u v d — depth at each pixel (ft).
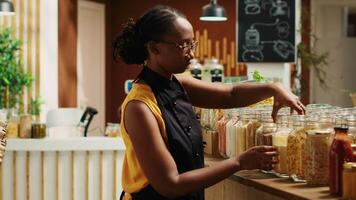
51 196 14.64
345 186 5.82
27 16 24.31
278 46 20.16
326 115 7.13
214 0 20.48
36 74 24.39
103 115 28.81
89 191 14.62
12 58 22.30
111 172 14.61
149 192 6.60
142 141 6.24
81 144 14.47
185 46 6.48
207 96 7.72
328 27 32.40
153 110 6.41
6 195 14.66
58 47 25.13
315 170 6.49
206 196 9.68
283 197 6.29
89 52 27.84
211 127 9.71
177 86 6.93
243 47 20.40
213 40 29.04
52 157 14.60
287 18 20.08
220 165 6.23
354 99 11.93
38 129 15.07
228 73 28.94
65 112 18.21
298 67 26.09
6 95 21.89
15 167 14.61
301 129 6.84
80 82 27.12
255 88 7.55
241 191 7.84
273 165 6.77
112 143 14.49
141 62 6.88
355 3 31.04
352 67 30.19
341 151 5.93
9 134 15.02
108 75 29.30
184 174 6.17
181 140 6.56
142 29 6.59
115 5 29.58
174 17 6.51
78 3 26.68
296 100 7.23
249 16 20.29
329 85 30.27
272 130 7.38
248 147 7.91
